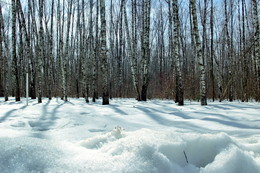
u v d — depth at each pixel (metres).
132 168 1.64
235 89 17.38
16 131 3.20
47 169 1.65
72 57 27.36
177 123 4.33
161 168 1.70
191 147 2.13
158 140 2.03
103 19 9.44
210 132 3.41
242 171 1.83
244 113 5.57
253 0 11.38
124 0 14.78
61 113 5.65
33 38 20.58
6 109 6.51
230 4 18.05
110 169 1.64
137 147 1.86
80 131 3.42
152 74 26.08
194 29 8.75
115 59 24.78
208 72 19.05
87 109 6.87
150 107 7.74
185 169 1.86
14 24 11.97
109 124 4.18
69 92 22.59
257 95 11.72
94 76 12.71
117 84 23.22
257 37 11.36
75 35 25.73
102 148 2.11
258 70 11.43
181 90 8.85
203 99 8.53
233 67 15.48
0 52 14.88
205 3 15.52
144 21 13.16
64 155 1.90
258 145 2.33
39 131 3.42
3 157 1.73
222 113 5.63
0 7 14.65
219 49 20.05
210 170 1.79
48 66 22.41
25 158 1.75
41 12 10.94
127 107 7.69
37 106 7.66
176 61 9.21
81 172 1.62
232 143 2.14
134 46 14.44
